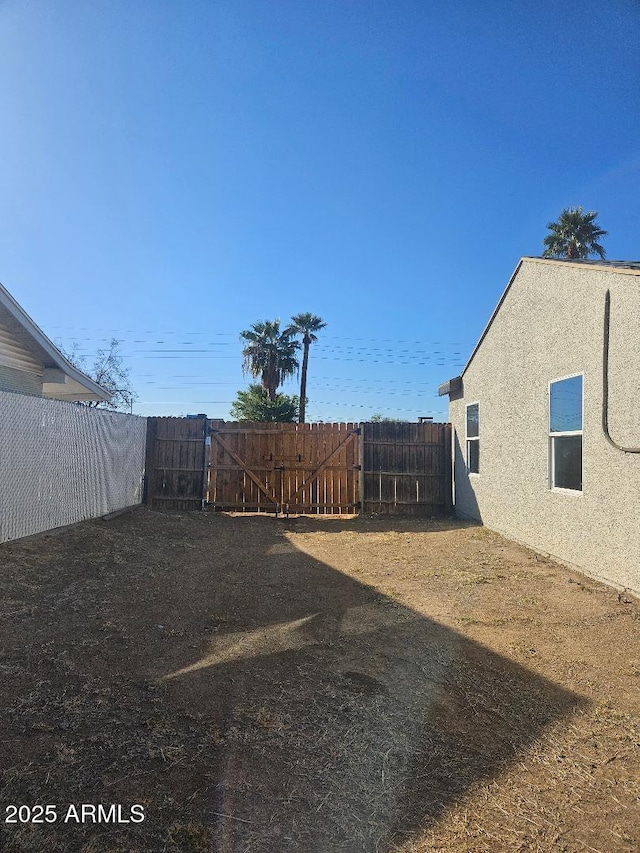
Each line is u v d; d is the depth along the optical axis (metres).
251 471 11.66
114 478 9.79
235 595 5.35
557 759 2.65
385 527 10.15
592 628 4.49
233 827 2.11
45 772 2.39
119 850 1.97
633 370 5.43
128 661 3.63
